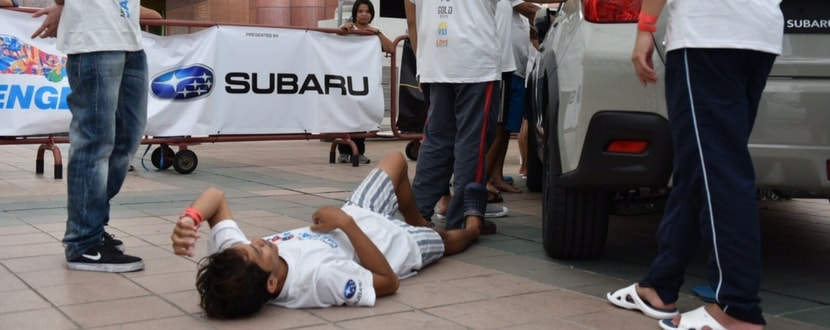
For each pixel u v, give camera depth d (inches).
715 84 114.0
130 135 162.2
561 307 135.0
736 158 114.8
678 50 116.0
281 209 227.9
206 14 684.1
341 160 359.6
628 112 135.2
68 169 152.3
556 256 168.6
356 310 131.0
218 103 316.5
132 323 122.2
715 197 114.7
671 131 121.4
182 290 140.6
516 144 504.4
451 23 182.9
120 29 153.4
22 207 224.4
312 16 624.1
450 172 194.2
